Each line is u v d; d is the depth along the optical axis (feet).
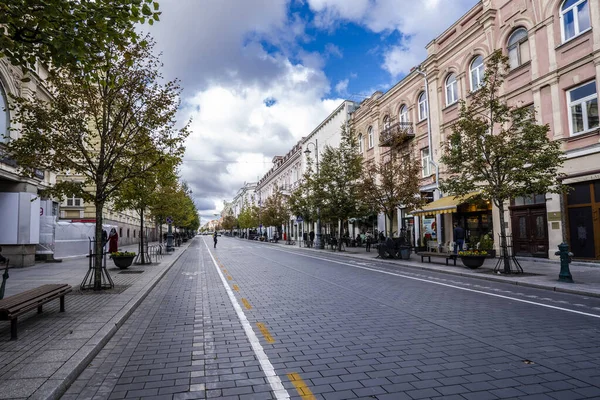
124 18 17.19
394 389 12.48
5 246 53.47
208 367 14.80
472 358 15.40
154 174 36.22
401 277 42.27
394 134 77.97
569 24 50.57
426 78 78.28
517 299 28.50
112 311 23.43
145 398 12.09
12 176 51.80
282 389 12.60
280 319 22.53
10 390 11.70
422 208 67.15
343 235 116.67
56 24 16.21
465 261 47.16
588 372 13.84
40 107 30.63
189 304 27.86
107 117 33.37
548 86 52.75
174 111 33.81
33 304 18.29
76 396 12.26
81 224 73.56
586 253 47.57
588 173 46.70
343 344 17.46
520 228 57.11
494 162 42.29
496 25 61.52
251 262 63.87
